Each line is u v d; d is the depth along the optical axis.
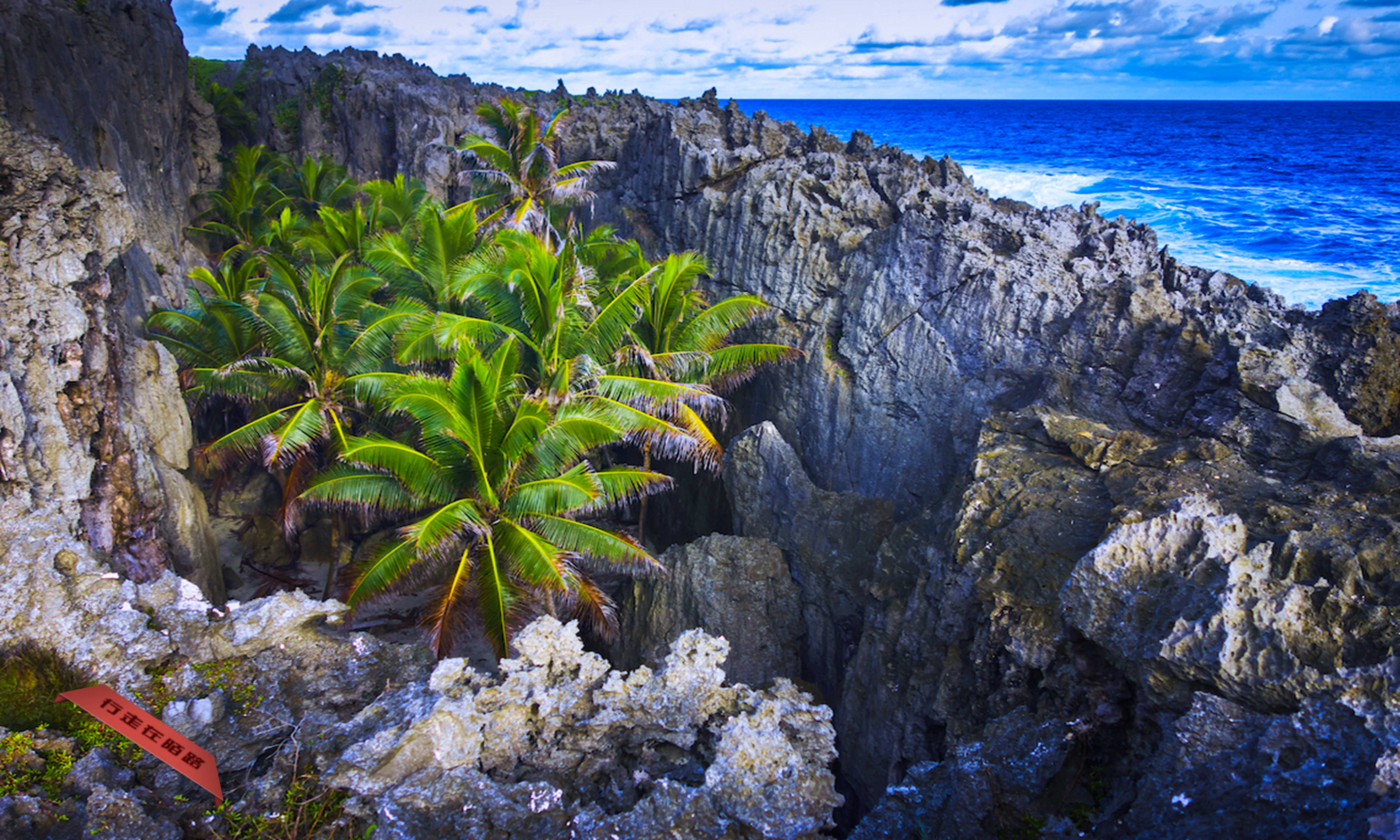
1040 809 10.33
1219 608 9.72
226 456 21.80
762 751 9.25
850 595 18.81
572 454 17.70
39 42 27.47
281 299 21.92
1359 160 127.19
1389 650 8.99
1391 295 49.75
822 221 24.55
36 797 8.51
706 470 26.91
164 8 44.66
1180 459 14.33
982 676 12.74
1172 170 118.19
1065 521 13.48
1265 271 56.28
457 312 25.28
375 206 36.47
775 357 22.94
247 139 63.38
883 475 21.64
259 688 10.80
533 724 10.12
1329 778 7.90
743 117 33.66
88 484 13.91
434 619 16.64
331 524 26.48
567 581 17.14
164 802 9.01
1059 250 20.55
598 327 20.77
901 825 11.08
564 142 38.75
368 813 8.73
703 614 19.53
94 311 14.88
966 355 20.38
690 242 28.78
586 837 8.72
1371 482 12.56
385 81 55.72
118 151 31.70
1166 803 8.94
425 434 17.23
